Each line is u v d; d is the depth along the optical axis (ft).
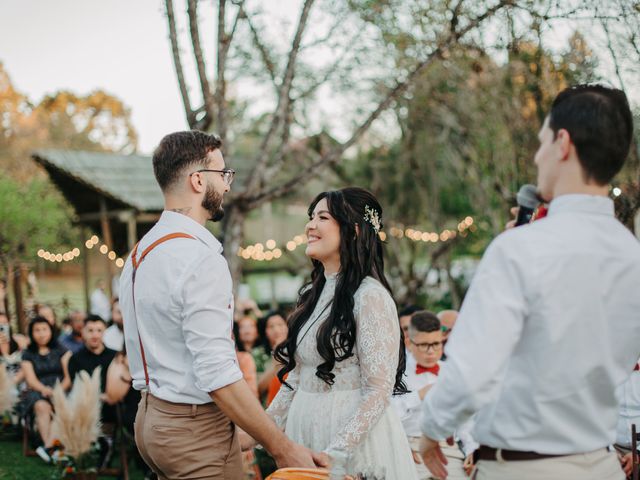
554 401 4.63
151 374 6.66
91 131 119.34
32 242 48.55
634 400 8.83
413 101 31.04
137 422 6.89
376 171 40.78
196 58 17.84
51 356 19.49
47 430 17.24
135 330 6.84
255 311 26.32
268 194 21.75
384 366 6.86
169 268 6.48
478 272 4.74
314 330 7.40
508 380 4.79
